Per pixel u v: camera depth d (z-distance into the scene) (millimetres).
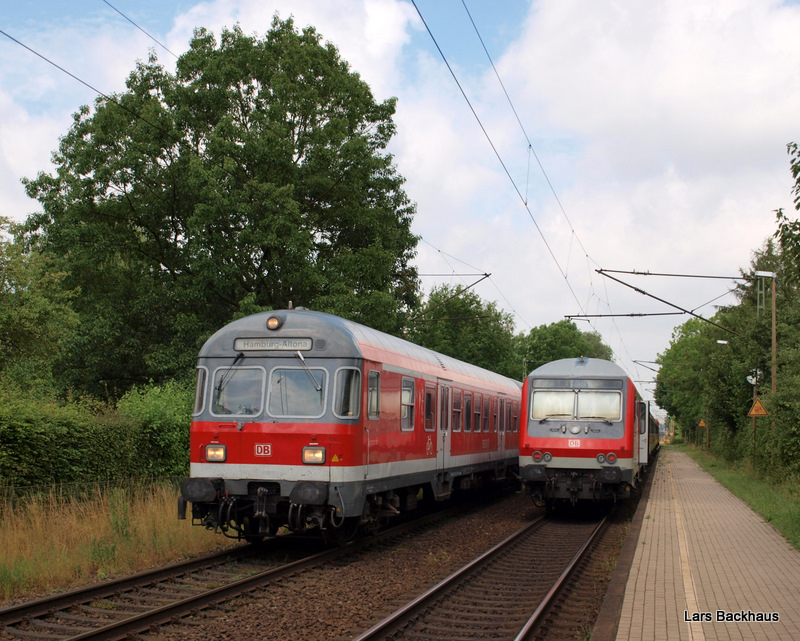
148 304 27516
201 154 27484
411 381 14344
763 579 9672
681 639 6848
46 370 21656
